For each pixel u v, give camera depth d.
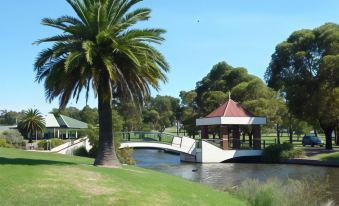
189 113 92.25
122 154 43.06
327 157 45.41
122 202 13.59
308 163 45.03
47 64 22.97
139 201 14.02
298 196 18.83
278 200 18.19
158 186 17.69
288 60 58.19
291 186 20.06
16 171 17.16
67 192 14.05
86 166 21.77
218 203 16.67
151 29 23.62
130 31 23.22
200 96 92.00
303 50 56.69
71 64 21.48
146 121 123.62
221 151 50.81
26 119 76.88
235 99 69.38
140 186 16.83
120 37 23.33
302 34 57.97
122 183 16.91
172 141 50.56
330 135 55.44
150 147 49.38
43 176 16.42
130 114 94.25
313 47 56.06
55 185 14.91
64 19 23.55
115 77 23.08
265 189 18.94
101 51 22.83
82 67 21.92
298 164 46.06
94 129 45.44
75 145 45.47
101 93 23.88
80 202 13.01
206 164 47.94
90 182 16.27
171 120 132.75
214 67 91.94
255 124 53.03
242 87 69.00
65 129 85.75
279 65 59.16
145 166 45.31
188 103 94.31
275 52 59.75
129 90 24.11
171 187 18.11
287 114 69.44
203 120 55.47
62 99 23.50
